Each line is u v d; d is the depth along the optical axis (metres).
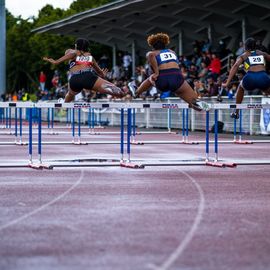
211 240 7.08
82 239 7.12
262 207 9.12
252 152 18.75
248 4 32.47
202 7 33.72
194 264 6.11
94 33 45.59
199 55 36.78
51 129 33.62
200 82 30.55
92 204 9.35
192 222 8.05
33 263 6.15
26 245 6.86
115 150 19.47
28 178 12.30
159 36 12.40
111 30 44.38
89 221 8.10
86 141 23.73
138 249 6.69
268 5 29.75
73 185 11.34
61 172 13.35
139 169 13.96
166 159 16.25
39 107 13.52
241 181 11.94
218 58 32.84
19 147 20.73
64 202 9.52
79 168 14.12
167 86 12.26
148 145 21.80
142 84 12.42
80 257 6.37
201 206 9.20
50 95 49.16
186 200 9.73
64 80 58.94
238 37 37.22
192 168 14.20
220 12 33.91
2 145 21.66
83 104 13.43
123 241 7.04
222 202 9.54
